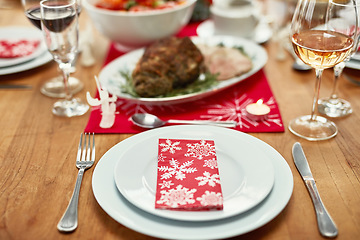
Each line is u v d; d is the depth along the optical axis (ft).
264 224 2.43
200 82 4.30
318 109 3.88
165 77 4.04
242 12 5.46
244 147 3.08
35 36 5.45
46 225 2.59
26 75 4.74
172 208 2.49
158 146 3.11
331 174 3.00
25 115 3.91
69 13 3.64
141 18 4.87
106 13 4.87
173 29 5.24
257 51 4.88
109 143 3.42
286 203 2.58
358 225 2.53
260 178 2.74
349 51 3.24
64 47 3.82
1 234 2.52
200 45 5.09
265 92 4.23
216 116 3.83
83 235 2.51
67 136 3.56
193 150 3.07
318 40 3.24
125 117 3.83
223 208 2.51
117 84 4.27
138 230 2.38
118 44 5.51
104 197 2.65
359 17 3.29
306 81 4.47
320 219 2.53
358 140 3.40
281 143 3.38
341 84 4.35
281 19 5.56
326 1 3.15
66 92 4.05
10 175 3.06
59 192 2.88
